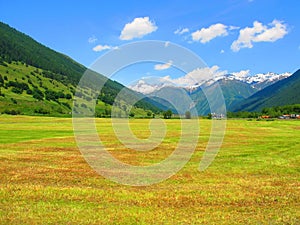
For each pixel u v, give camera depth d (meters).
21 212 14.92
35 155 33.06
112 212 15.20
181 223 13.90
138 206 16.25
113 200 17.19
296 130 74.38
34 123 92.81
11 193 17.95
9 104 162.62
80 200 17.08
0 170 24.55
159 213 15.12
